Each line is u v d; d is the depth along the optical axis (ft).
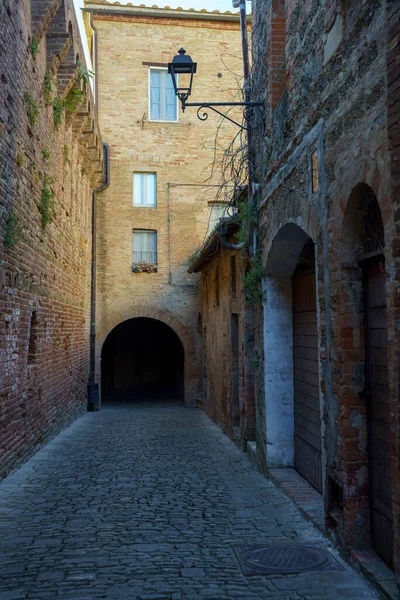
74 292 49.39
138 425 48.08
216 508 21.86
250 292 29.89
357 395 16.05
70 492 24.43
